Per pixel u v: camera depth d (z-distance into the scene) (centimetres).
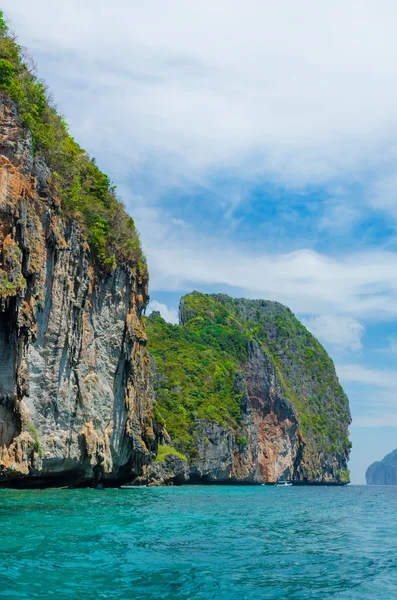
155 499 4734
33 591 1380
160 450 10812
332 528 3200
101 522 2619
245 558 2008
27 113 3962
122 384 6006
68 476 5009
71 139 5509
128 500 4197
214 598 1448
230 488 10975
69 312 4684
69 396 4753
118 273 5775
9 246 3559
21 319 3641
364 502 6662
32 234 3853
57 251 4366
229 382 16062
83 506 3272
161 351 16238
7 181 3609
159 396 13712
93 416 5219
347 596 1531
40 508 2959
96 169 5844
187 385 14838
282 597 1493
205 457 13038
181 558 1919
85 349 5112
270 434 17150
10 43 4269
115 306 5766
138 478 8625
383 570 1914
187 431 13150
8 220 3588
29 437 3941
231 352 17612
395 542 2667
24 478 4394
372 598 1521
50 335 4384
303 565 1945
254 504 5225
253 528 2955
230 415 15088
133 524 2691
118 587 1480
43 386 4347
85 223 5181
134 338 6144
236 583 1616
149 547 2066
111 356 5666
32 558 1711
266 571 1809
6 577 1479
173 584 1553
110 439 5625
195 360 16038
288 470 17538
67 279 4609
